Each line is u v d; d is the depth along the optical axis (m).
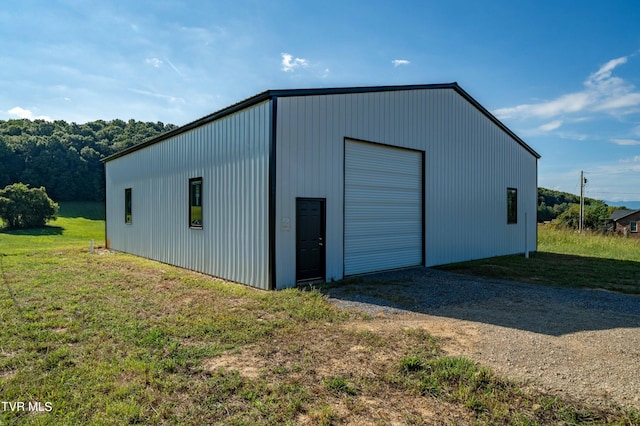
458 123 11.41
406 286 7.48
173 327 4.63
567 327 4.82
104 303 5.86
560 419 2.65
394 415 2.69
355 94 8.46
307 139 7.49
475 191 12.02
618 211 51.19
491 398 2.91
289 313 5.32
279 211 6.99
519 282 8.09
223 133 8.35
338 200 8.11
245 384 3.13
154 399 2.84
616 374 3.38
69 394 2.90
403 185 9.77
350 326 4.82
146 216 12.08
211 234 8.72
